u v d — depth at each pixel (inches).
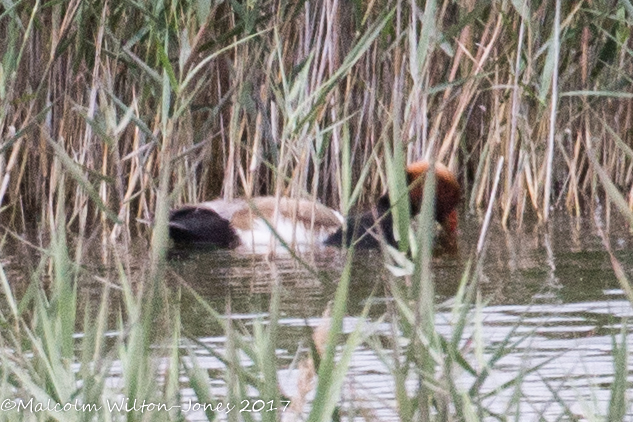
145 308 209.5
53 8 515.5
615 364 214.1
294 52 569.9
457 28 465.1
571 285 414.0
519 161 573.6
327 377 194.4
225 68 617.0
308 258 501.7
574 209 624.1
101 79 549.0
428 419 198.2
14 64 489.4
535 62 569.9
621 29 522.9
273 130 564.4
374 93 580.1
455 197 551.5
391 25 526.0
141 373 207.5
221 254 516.1
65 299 232.1
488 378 283.7
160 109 540.4
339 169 565.0
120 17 542.0
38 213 605.6
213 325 356.8
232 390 207.5
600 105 617.0
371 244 537.0
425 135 554.6
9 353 247.4
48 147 572.1
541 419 232.5
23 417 219.8
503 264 466.3
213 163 643.5
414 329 201.8
